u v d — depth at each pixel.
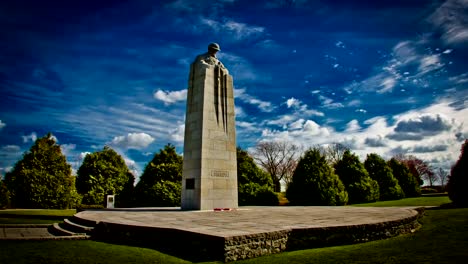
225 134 18.52
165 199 23.58
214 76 18.83
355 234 9.39
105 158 39.91
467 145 19.61
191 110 18.73
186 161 18.33
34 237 9.91
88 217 12.51
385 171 34.22
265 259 7.29
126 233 9.69
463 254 7.20
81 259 7.31
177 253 7.95
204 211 15.96
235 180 18.42
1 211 22.38
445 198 29.23
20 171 28.86
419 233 10.56
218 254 7.11
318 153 26.19
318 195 24.09
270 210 16.73
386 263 6.73
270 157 60.00
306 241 8.70
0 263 6.92
